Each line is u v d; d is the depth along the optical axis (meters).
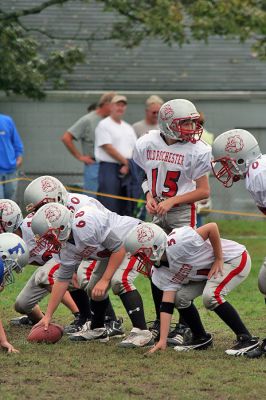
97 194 31.36
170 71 53.19
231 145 17.55
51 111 50.47
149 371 16.16
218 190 48.28
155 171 19.22
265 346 17.50
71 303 20.56
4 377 15.63
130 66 53.22
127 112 50.72
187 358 17.25
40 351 17.70
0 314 22.23
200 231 17.59
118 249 18.45
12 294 24.81
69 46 48.62
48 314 18.70
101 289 18.36
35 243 18.86
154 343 18.84
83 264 19.88
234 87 51.75
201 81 52.34
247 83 52.12
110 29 54.12
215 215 48.31
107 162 31.45
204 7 39.59
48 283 19.75
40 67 43.34
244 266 17.98
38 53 48.81
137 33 43.50
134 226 18.80
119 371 16.14
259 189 17.30
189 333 19.00
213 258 17.81
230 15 39.69
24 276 27.69
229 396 14.57
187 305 17.95
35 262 19.84
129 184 31.23
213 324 21.12
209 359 17.20
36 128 50.47
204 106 51.03
